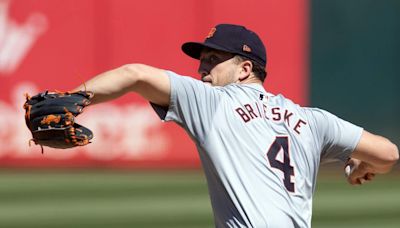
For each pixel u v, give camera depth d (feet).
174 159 181.16
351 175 49.37
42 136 38.40
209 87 43.04
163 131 180.24
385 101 193.06
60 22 173.88
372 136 47.03
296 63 186.60
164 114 41.86
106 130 176.35
